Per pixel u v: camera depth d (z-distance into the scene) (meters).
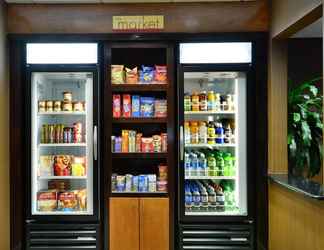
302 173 3.68
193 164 3.66
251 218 3.54
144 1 3.47
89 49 3.52
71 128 3.70
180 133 3.48
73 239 3.55
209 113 3.66
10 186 3.54
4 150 3.42
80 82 3.94
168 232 3.54
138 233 3.54
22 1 3.45
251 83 3.54
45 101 3.65
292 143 3.56
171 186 3.55
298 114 3.61
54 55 3.51
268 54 3.53
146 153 3.57
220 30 3.51
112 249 3.54
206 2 3.51
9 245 3.52
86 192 3.71
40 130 3.70
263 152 3.55
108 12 3.52
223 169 3.67
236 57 3.52
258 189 3.55
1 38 3.37
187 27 3.51
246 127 3.54
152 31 3.51
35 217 3.54
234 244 3.54
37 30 3.51
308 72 4.36
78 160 3.69
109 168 3.55
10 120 3.53
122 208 3.55
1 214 3.35
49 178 3.70
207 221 3.54
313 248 2.59
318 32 4.08
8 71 3.51
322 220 2.44
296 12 2.84
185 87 3.94
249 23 3.52
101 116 3.57
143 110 3.64
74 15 3.51
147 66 3.89
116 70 3.59
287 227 3.09
